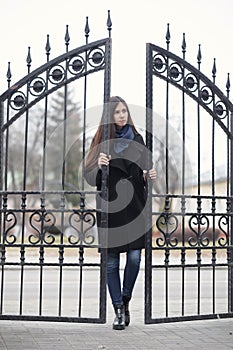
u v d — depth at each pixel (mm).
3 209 7035
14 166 25969
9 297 11016
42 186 7023
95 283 14258
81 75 7160
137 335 6641
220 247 7426
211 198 7379
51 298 11008
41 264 6957
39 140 25656
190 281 15000
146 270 6984
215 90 7555
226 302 10391
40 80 7219
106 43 7141
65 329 6992
